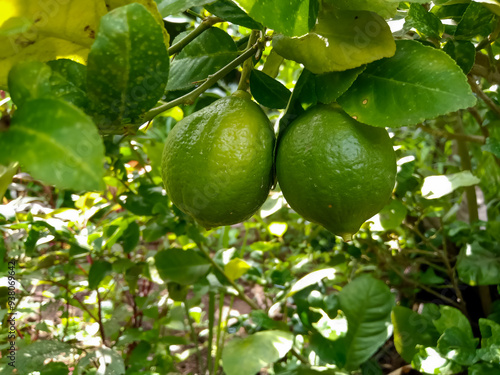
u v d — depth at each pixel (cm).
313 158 18
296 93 20
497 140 30
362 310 36
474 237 41
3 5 15
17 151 12
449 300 45
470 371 28
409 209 46
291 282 45
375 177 18
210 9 22
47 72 14
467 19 23
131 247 39
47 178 11
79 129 12
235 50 25
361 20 18
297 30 17
